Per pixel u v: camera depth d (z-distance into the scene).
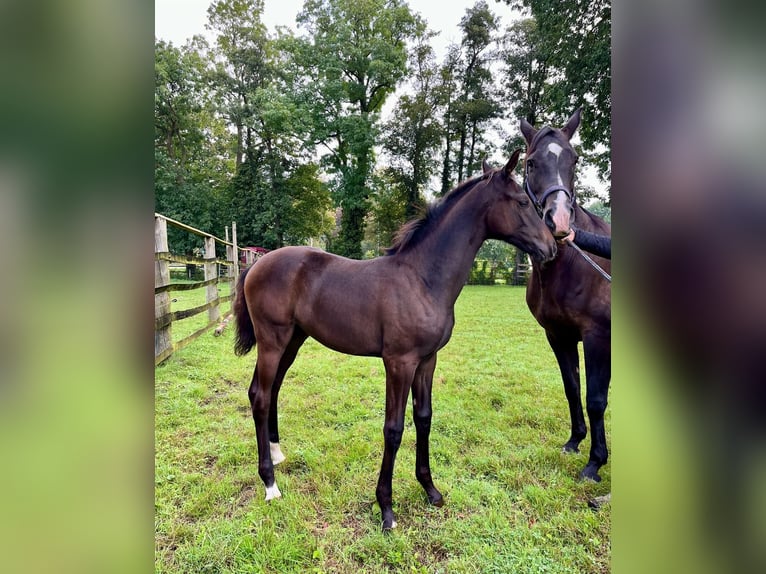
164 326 4.07
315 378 3.92
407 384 1.81
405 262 1.89
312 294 2.00
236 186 19.89
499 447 2.53
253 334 2.31
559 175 1.95
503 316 7.83
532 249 1.85
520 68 17.89
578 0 8.92
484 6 18.94
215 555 1.61
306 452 2.43
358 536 1.74
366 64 17.80
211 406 3.11
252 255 12.02
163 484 2.09
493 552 1.64
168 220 4.19
